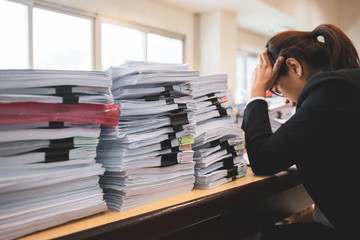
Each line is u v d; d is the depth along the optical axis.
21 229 0.52
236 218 0.88
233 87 6.45
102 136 0.70
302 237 1.09
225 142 0.95
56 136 0.58
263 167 0.93
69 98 0.59
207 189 0.85
